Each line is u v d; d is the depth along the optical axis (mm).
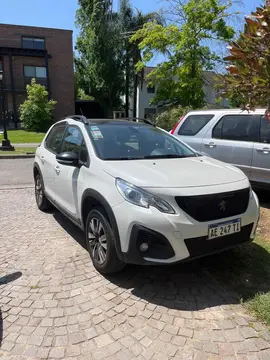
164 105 21625
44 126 25312
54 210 5512
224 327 2445
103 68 29688
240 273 3213
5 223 4824
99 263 3201
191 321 2516
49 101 26250
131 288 2984
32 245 3975
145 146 3910
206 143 6312
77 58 33219
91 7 29297
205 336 2352
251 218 3094
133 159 3506
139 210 2703
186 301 2777
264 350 2223
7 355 2182
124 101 34812
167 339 2328
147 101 32750
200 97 18531
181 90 18625
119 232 2828
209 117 6414
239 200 3012
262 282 3051
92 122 4152
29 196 6598
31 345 2277
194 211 2732
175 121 16859
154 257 2711
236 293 2881
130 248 2762
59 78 29062
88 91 33750
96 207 3230
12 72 26953
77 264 3459
